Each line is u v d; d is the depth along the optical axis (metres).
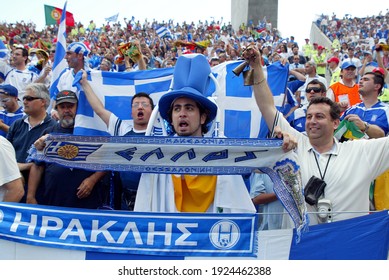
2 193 4.18
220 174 3.67
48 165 4.49
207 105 3.82
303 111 6.53
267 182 4.78
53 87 6.51
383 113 6.10
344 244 3.58
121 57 8.16
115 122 4.77
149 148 3.66
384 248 3.57
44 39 27.73
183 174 3.73
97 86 5.33
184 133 3.80
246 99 5.21
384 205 4.70
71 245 3.69
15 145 5.04
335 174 3.94
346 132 4.77
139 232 3.66
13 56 9.09
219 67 5.31
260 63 4.07
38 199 4.55
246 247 3.59
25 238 3.74
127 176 4.34
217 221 3.62
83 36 32.66
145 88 5.38
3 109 6.95
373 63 12.54
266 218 3.78
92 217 3.70
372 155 3.97
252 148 3.58
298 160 3.98
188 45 8.69
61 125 5.03
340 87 8.59
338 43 29.95
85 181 4.35
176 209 3.82
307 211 3.84
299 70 11.56
